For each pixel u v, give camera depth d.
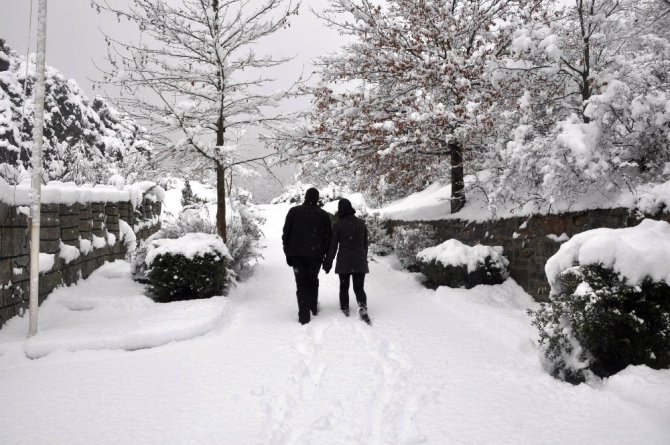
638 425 2.88
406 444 2.75
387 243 11.50
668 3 6.41
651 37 6.71
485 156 8.56
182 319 5.48
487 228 8.18
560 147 5.68
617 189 5.59
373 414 3.21
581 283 3.80
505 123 7.54
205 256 6.79
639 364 3.60
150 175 9.21
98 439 2.91
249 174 9.96
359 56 10.02
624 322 3.55
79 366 4.32
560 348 3.84
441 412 3.20
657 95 5.63
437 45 9.51
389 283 8.55
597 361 3.70
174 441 2.86
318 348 4.73
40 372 4.17
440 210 10.64
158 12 8.01
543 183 5.75
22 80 21.92
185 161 9.00
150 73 8.14
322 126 9.14
